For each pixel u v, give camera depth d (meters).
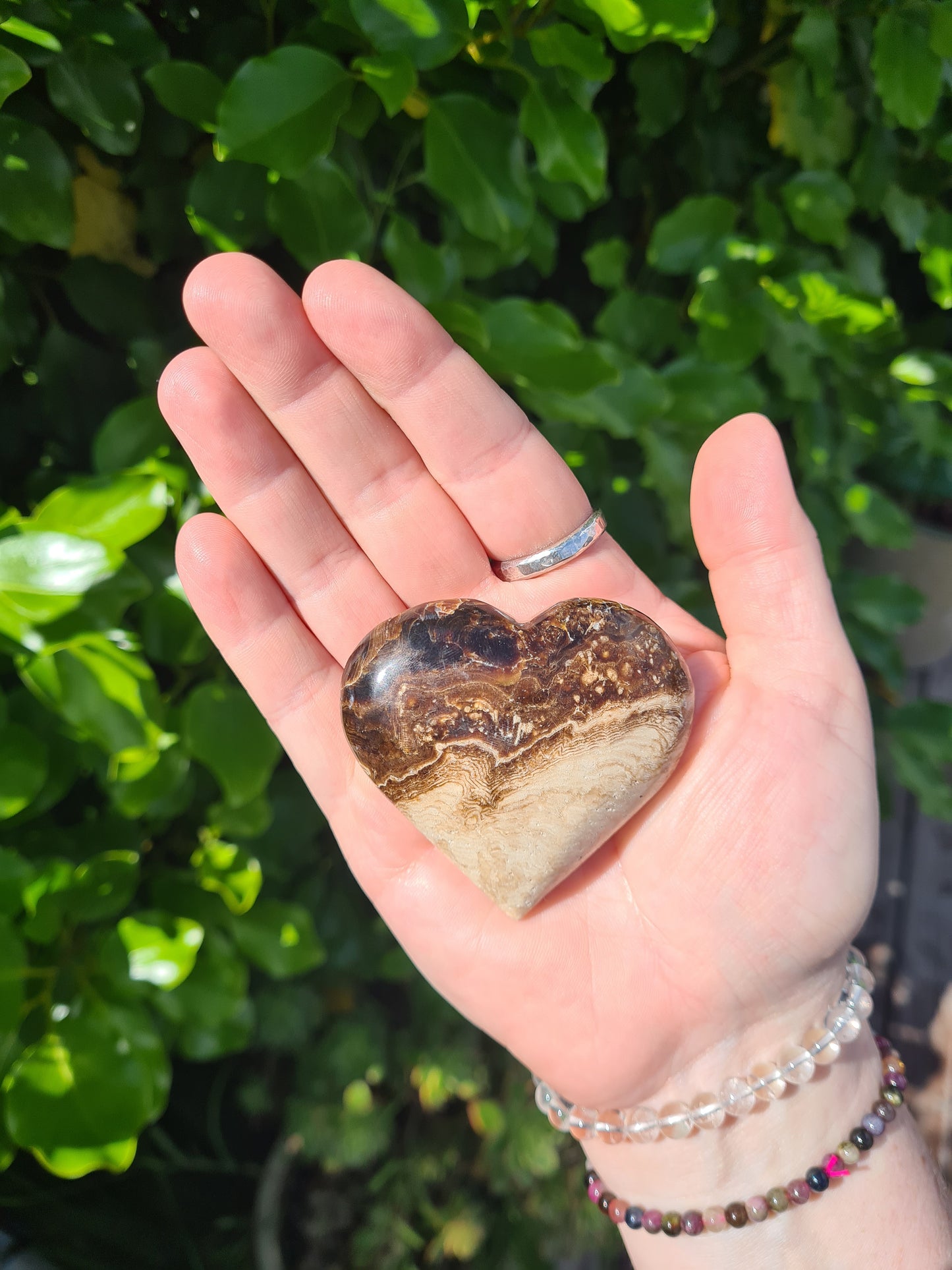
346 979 0.26
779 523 0.16
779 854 0.16
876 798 0.17
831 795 0.16
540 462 0.18
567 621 0.17
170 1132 0.26
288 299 0.16
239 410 0.17
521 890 0.17
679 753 0.16
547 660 0.16
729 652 0.17
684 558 0.23
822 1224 0.17
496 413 0.17
